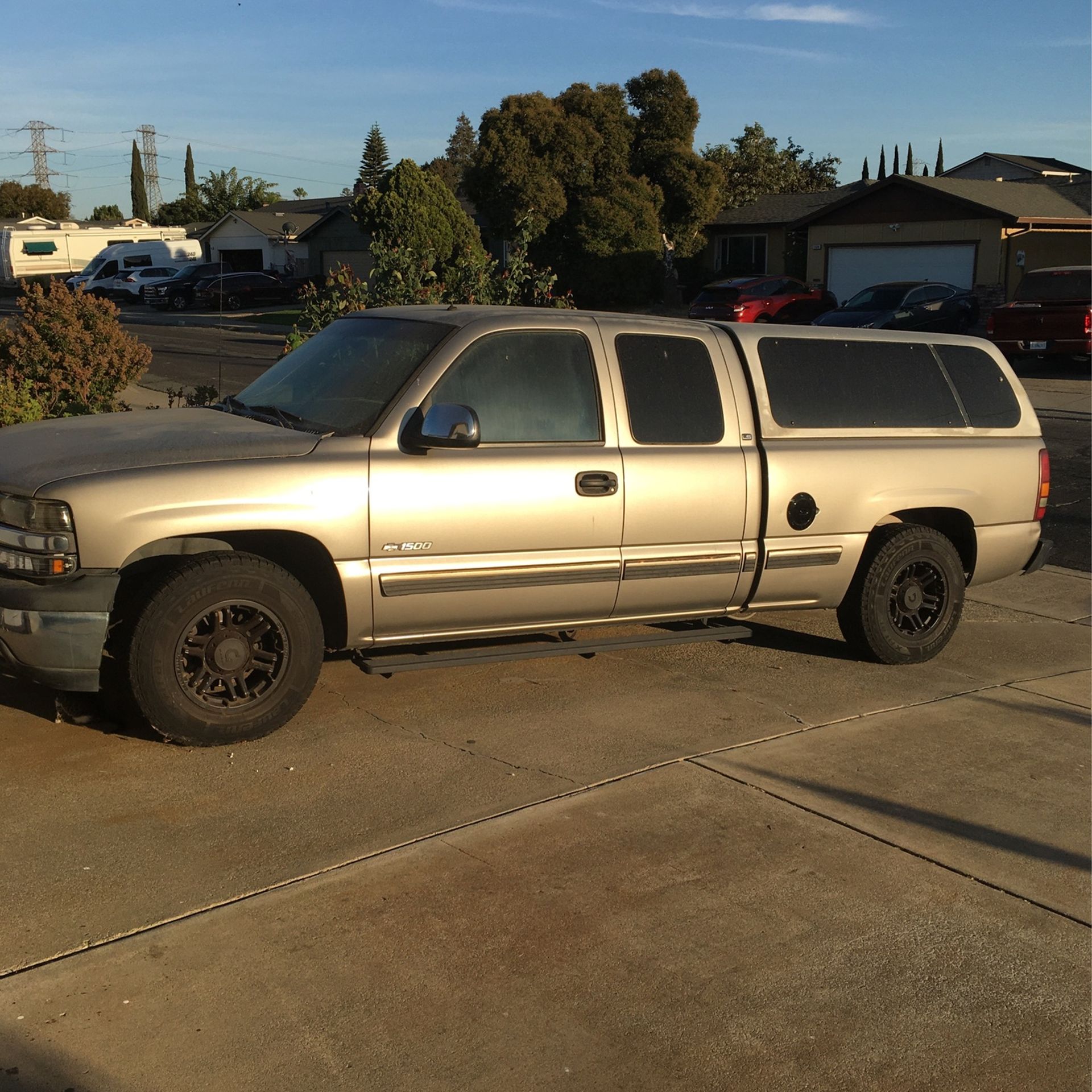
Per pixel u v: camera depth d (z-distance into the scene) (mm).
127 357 11961
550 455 5367
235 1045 3076
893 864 4258
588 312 5750
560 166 37625
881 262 31859
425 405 5133
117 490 4555
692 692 6004
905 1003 3434
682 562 5781
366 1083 2963
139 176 103125
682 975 3508
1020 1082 3119
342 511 4910
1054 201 31250
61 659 4547
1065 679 6586
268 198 79000
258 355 26109
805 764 5121
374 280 10664
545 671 6211
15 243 55000
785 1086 3055
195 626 4730
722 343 6031
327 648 5328
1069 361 22844
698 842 4336
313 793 4562
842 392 6352
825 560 6230
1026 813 4754
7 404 9953
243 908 3721
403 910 3764
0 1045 3016
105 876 3875
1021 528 6898
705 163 39062
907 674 6527
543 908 3820
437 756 4977
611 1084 3018
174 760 4812
